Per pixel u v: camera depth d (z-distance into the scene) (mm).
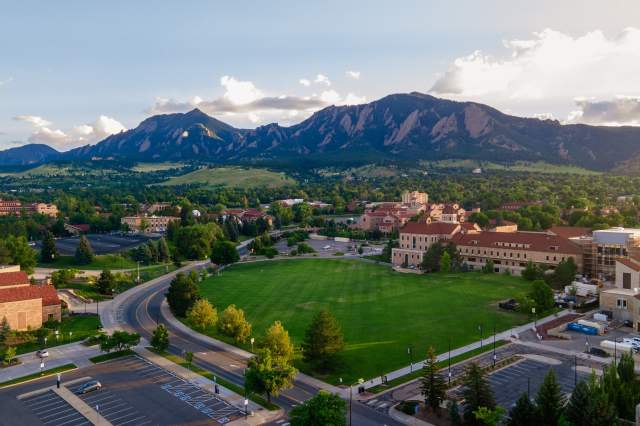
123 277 175875
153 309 140500
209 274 192000
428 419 72188
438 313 126938
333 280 173500
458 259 184000
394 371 90375
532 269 159875
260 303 141750
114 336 101375
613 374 71188
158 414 75375
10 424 72500
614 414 64062
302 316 127438
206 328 120312
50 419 74000
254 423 72375
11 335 108812
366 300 142750
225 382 87312
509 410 73062
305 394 82125
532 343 103812
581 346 101625
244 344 107688
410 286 159625
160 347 100875
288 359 90562
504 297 141000
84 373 92000
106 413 75812
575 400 65688
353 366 93188
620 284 133500
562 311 126812
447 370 90000
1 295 117875
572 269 151875
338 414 64562
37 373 92125
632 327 114312
